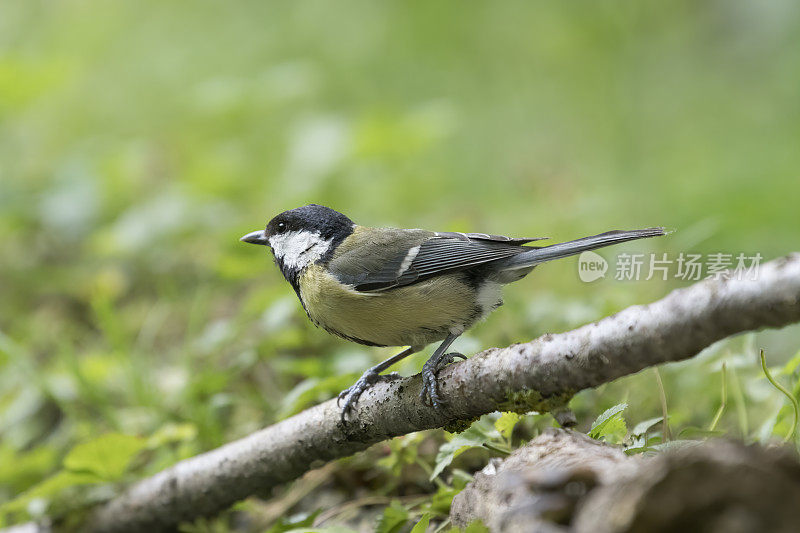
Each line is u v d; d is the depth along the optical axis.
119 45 20.14
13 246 12.94
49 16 20.80
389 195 13.85
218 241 11.86
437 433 6.88
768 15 15.48
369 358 7.64
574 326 7.63
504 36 18.05
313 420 6.12
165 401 8.69
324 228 6.50
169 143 16.75
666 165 13.45
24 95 16.39
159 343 10.66
